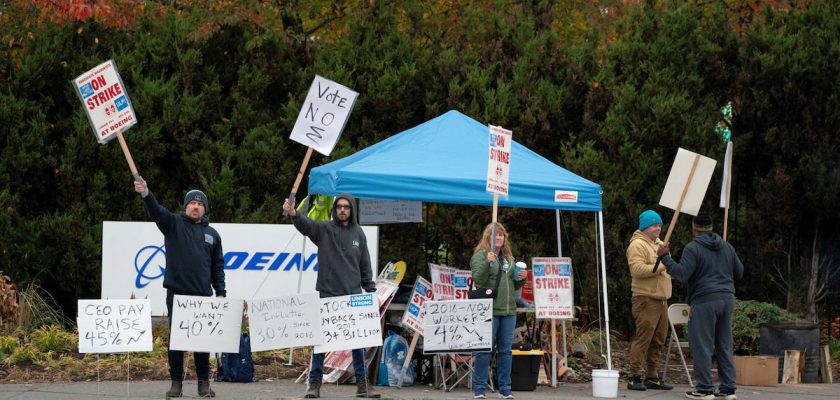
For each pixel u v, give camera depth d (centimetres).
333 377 1205
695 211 1146
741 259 1661
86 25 1623
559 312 1258
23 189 1562
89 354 1305
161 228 1002
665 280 1209
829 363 1403
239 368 1195
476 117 1645
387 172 1181
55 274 1570
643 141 1616
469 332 1080
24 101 1550
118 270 1444
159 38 1645
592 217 1606
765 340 1392
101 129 988
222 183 1580
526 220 1652
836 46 1555
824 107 1569
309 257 1461
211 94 1644
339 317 1031
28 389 1112
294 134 1047
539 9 1931
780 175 1574
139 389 1120
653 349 1236
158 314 1449
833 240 1606
